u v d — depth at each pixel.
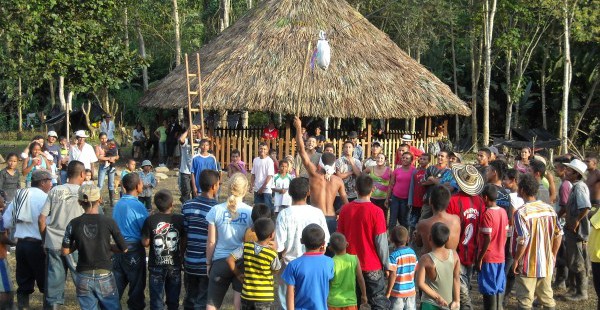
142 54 33.91
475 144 32.34
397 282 7.13
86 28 20.28
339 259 6.41
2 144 34.38
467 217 7.52
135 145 26.70
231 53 21.61
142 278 7.68
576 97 37.12
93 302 6.95
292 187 6.88
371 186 7.14
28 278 8.28
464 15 31.88
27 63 19.38
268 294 6.47
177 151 24.31
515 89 31.73
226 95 20.34
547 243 7.79
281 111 19.83
